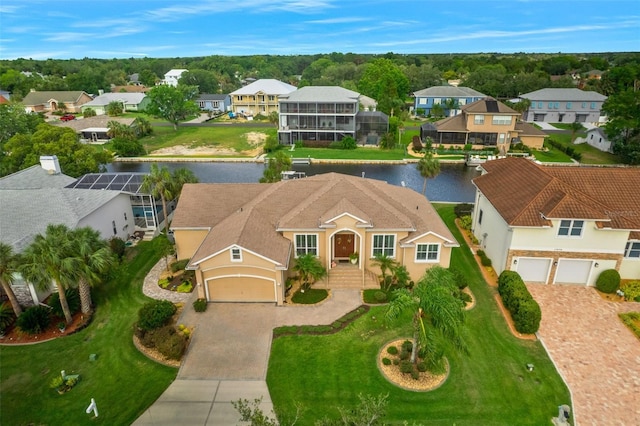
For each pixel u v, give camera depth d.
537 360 22.66
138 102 122.38
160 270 32.56
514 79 119.00
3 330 25.06
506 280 27.78
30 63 196.12
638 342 23.97
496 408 19.69
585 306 27.28
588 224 27.97
